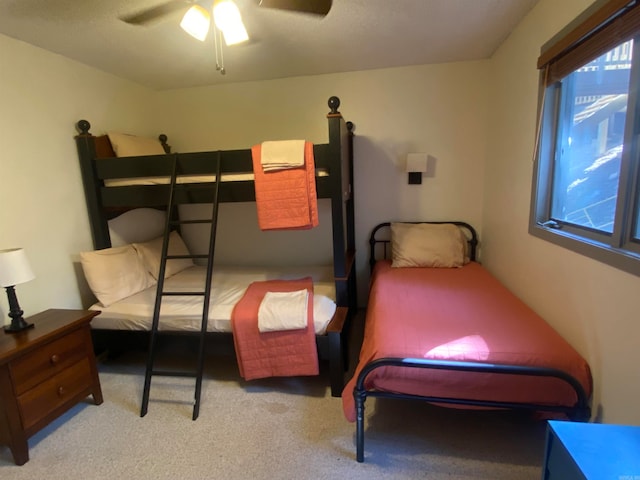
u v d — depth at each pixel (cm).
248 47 251
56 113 248
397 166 330
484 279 269
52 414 192
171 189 241
